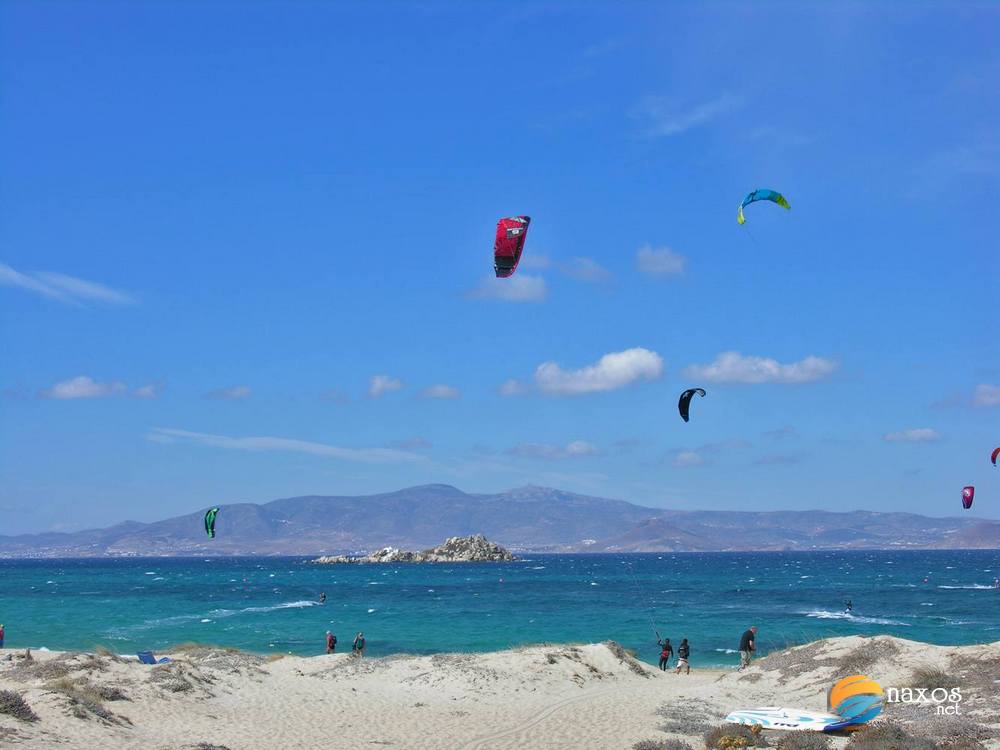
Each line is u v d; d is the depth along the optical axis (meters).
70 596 110.06
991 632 59.97
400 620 70.50
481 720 27.72
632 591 117.81
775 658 35.31
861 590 116.56
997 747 20.62
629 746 24.17
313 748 23.77
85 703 24.44
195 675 30.81
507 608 84.31
